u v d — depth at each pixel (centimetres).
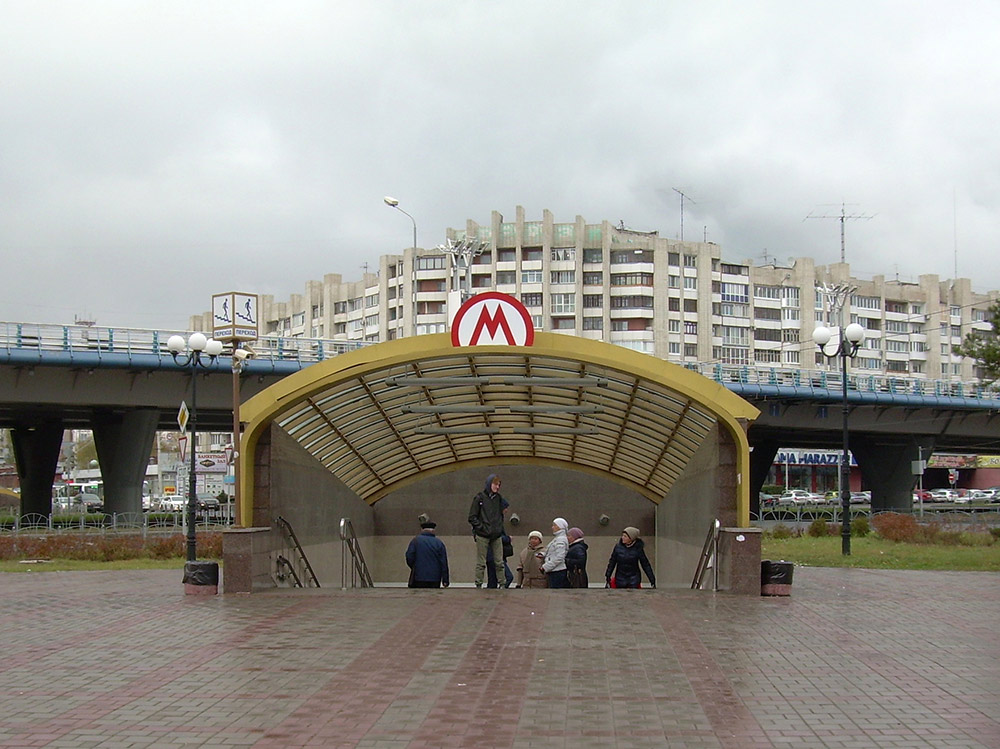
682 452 2119
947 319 12350
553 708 767
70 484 9506
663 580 2583
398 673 891
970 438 7006
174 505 6812
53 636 1114
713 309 10731
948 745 675
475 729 709
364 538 2652
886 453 6938
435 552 1725
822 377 5741
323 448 2027
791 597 1496
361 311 11562
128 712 761
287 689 831
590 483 2738
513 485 2745
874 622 1223
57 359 4172
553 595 1479
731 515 1620
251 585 1505
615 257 10281
